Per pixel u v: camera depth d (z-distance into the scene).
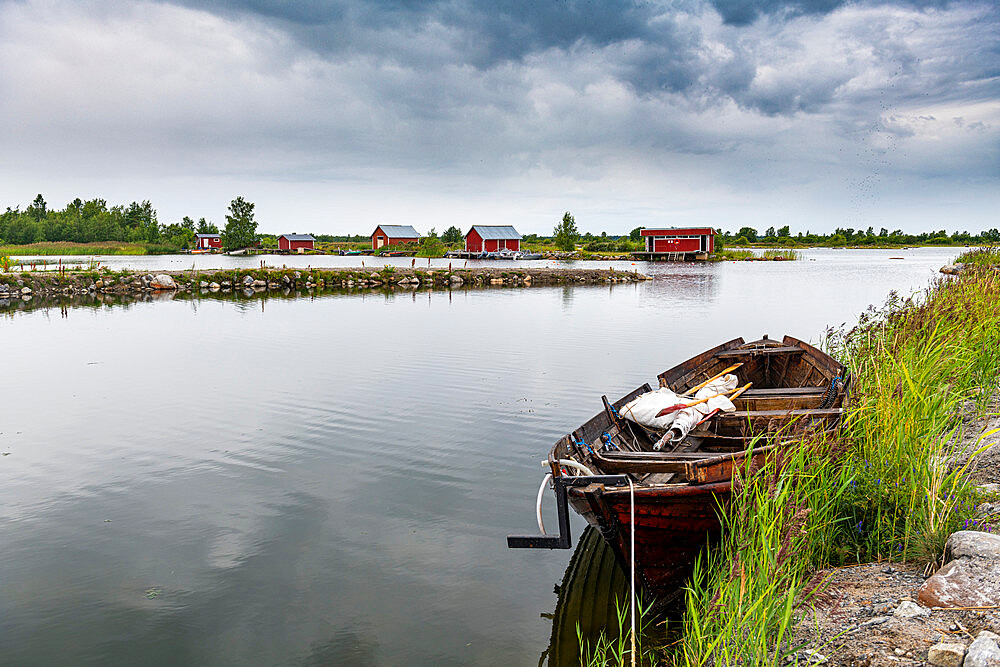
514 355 18.02
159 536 7.44
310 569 6.73
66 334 22.20
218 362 17.16
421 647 5.50
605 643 5.54
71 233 136.00
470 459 9.83
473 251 99.06
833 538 5.71
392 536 7.43
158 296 38.22
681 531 5.96
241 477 9.17
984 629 4.12
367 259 87.00
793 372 11.71
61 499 8.46
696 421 7.84
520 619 5.89
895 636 4.26
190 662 5.32
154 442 10.69
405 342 20.30
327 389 14.09
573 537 7.52
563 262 79.31
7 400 13.32
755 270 61.03
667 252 84.88
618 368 16.20
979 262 24.17
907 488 5.71
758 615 4.48
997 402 8.33
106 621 5.86
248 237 118.12
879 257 88.25
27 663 5.30
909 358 8.29
